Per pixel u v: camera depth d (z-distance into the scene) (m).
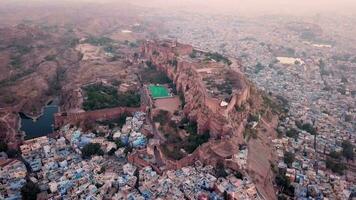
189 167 148.62
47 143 175.00
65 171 151.12
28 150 169.00
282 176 152.88
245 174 141.62
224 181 138.25
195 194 132.88
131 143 175.38
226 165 146.38
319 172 160.00
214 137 163.88
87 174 148.88
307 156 174.62
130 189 140.00
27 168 156.50
